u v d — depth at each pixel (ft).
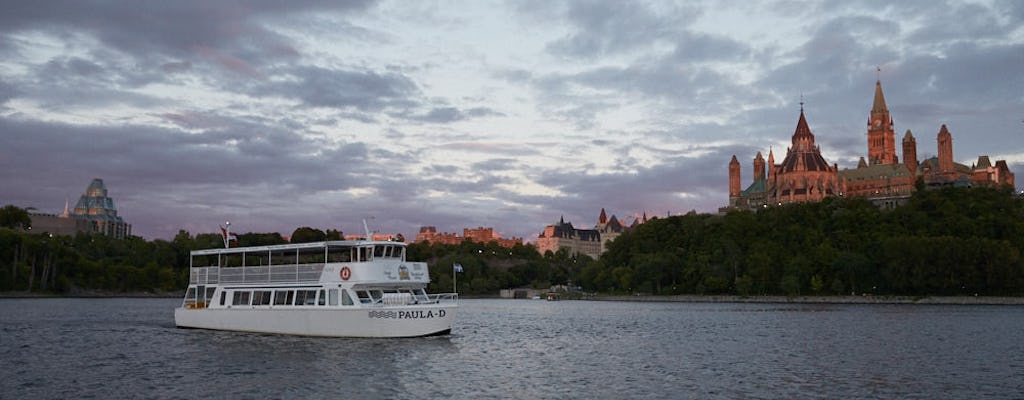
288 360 209.56
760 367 208.74
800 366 209.77
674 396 164.96
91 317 411.54
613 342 283.79
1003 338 282.36
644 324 385.09
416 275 261.44
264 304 271.08
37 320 382.42
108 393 165.27
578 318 445.78
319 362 206.28
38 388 171.32
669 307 610.24
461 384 178.29
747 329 341.41
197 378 183.32
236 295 281.54
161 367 200.44
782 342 276.62
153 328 317.01
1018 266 593.01
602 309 583.58
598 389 173.78
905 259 629.51
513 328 355.97
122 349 239.71
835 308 548.31
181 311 303.27
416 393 166.91
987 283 602.85
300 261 285.43
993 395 164.66
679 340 290.35
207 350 231.09
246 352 224.74
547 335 315.37
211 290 299.99
